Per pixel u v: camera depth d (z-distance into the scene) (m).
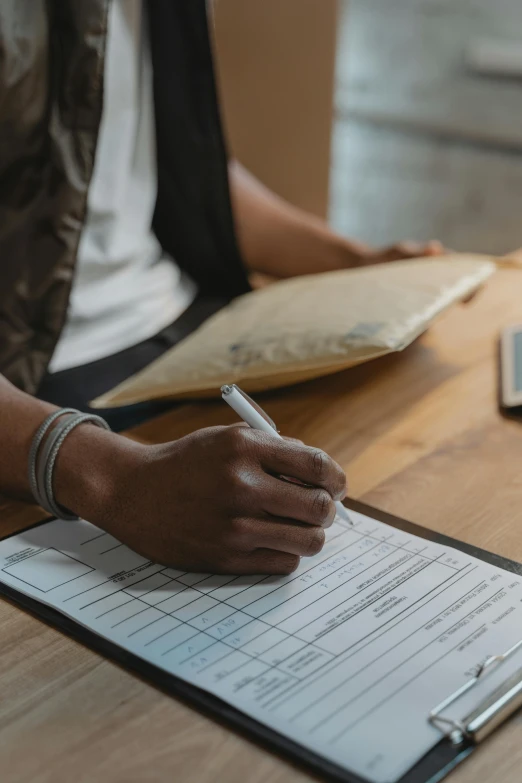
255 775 0.41
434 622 0.51
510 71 2.55
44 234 0.88
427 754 0.41
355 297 0.90
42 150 0.87
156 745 0.43
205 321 1.10
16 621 0.52
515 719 0.44
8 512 0.66
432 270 0.97
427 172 2.92
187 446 0.56
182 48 1.07
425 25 2.74
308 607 0.53
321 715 0.44
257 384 0.84
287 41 1.65
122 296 1.02
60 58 0.86
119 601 0.54
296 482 0.57
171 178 1.17
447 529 0.63
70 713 0.45
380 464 0.73
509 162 2.70
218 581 0.56
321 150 1.76
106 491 0.59
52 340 0.90
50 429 0.63
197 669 0.47
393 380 0.90
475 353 0.97
